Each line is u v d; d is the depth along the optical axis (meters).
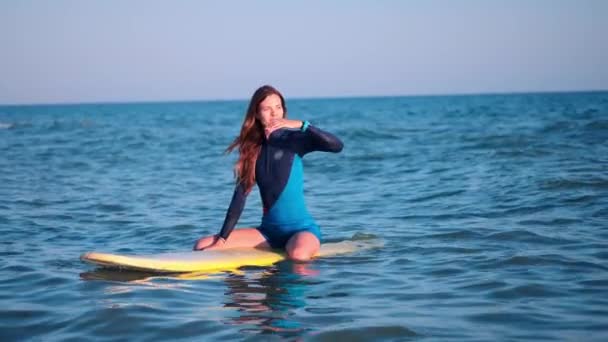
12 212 8.82
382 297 4.37
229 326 3.76
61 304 4.28
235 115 70.88
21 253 6.12
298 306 4.18
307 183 11.89
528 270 4.95
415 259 5.54
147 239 6.93
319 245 5.92
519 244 5.89
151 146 22.48
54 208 9.20
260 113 5.91
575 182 9.07
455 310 3.99
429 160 14.35
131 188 11.57
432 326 3.68
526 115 37.22
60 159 17.83
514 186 9.41
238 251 5.80
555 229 6.46
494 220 7.16
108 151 20.59
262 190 6.10
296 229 6.00
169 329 3.73
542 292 4.33
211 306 4.20
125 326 3.79
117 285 4.80
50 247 6.46
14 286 4.80
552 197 8.30
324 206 9.09
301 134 6.04
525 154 13.52
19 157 18.55
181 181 12.63
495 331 3.56
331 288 4.64
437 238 6.38
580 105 59.16
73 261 5.71
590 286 4.43
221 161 16.72
